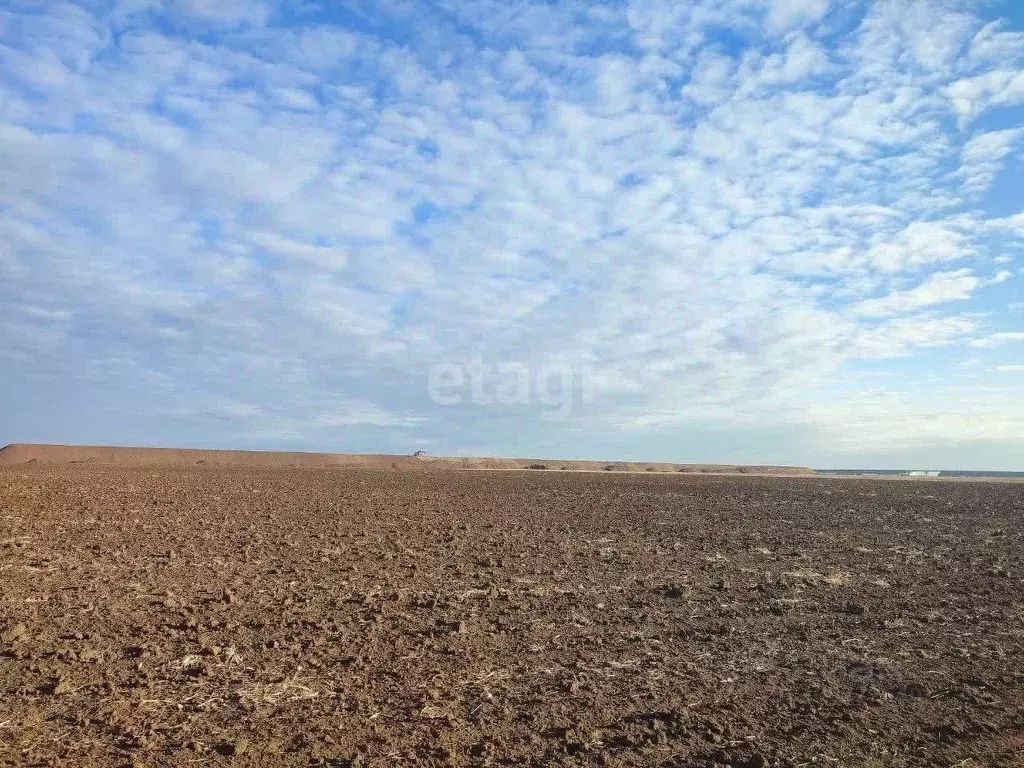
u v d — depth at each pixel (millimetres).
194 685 6688
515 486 38844
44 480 32562
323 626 8758
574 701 6449
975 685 7035
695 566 13633
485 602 10227
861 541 17688
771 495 35031
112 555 13266
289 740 5559
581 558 14289
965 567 13953
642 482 46750
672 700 6520
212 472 48000
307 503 24984
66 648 7688
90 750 5336
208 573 11883
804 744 5625
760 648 8211
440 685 6801
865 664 7641
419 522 19922
